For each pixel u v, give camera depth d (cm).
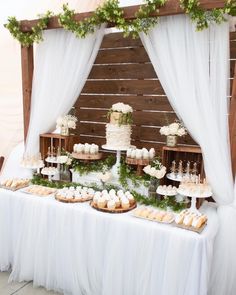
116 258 224
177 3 225
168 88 245
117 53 306
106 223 228
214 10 213
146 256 215
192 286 200
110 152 318
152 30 245
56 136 303
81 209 236
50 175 296
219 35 226
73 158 292
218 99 232
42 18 281
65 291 252
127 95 305
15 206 264
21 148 341
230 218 229
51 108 303
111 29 308
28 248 261
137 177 259
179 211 234
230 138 235
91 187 278
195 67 234
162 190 242
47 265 254
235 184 233
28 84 317
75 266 242
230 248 227
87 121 329
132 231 218
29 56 313
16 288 261
